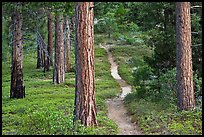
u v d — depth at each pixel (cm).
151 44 2008
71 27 3903
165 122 1319
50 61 3769
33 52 4569
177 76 1545
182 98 1524
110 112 1706
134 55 4569
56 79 2922
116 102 2034
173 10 1895
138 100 1888
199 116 1395
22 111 1667
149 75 1986
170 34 1897
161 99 1780
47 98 2119
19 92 2161
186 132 1170
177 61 1543
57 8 1825
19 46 2152
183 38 1521
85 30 1252
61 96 2189
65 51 3722
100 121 1326
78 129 1178
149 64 2003
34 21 2323
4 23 2370
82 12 1248
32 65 4200
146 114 1476
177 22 1537
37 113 1205
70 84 2894
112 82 3052
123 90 2659
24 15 2153
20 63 2164
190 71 1528
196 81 1805
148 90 1972
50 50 3672
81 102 1254
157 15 1973
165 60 1961
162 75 1923
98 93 2372
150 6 1945
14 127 1289
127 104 1858
